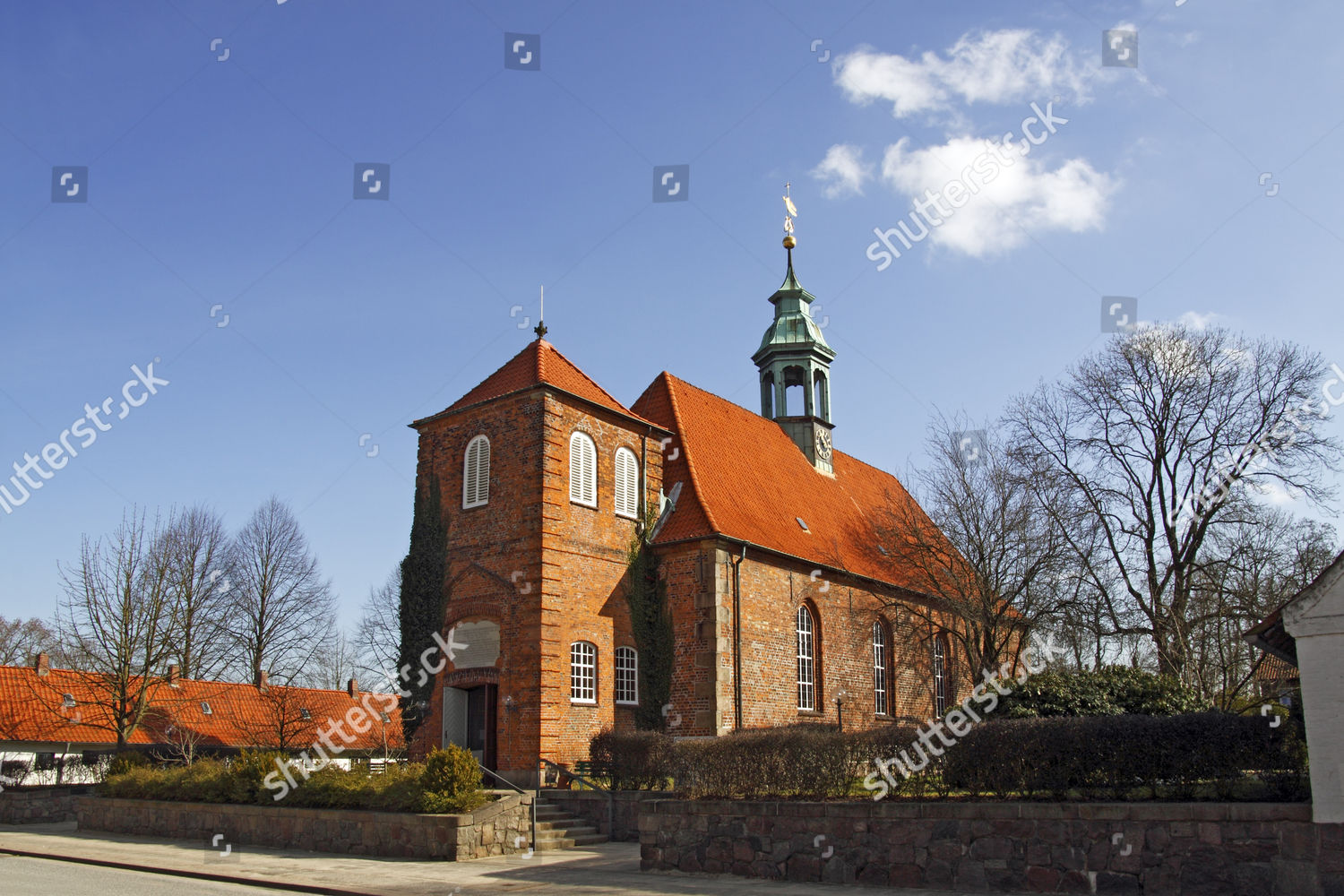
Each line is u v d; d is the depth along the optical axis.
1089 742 14.61
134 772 26.78
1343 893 12.21
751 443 38.16
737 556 30.44
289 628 47.22
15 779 34.62
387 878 16.95
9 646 64.75
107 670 36.22
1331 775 12.47
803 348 42.50
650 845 18.03
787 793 17.47
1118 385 33.59
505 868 18.31
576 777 25.42
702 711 28.64
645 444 31.53
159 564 37.47
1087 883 13.89
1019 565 30.95
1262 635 13.85
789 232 44.06
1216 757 13.80
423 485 30.56
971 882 14.77
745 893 14.94
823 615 34.19
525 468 27.97
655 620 30.11
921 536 33.12
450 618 28.86
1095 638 31.44
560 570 27.45
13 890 14.97
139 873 18.17
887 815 15.66
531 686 26.31
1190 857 13.26
